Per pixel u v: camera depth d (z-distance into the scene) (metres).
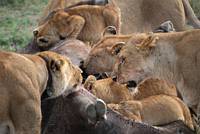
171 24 16.52
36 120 10.30
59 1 16.83
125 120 11.72
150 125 12.02
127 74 12.49
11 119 10.11
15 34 21.33
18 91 10.11
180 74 12.44
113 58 13.62
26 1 25.19
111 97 12.89
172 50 12.45
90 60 13.84
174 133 12.27
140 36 12.60
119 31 16.41
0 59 10.20
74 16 15.50
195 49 12.30
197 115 12.55
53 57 11.09
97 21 15.90
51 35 15.40
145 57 12.45
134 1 17.50
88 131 11.59
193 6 22.02
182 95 12.63
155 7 17.58
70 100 11.52
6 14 23.88
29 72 10.43
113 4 16.67
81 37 15.77
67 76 11.30
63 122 11.53
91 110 11.48
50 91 11.11
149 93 12.88
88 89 12.96
